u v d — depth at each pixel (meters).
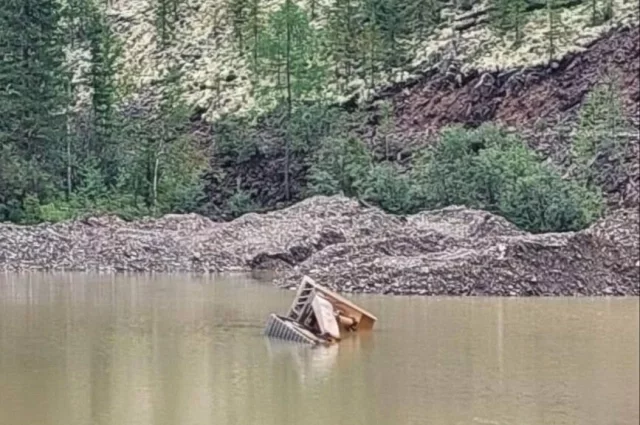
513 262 34.72
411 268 34.81
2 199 53.88
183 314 27.42
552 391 17.75
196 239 45.66
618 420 15.85
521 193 52.44
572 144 63.84
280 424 15.48
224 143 67.25
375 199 57.06
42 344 22.08
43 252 42.94
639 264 35.56
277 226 47.09
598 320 27.00
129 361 20.23
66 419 15.53
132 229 47.66
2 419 15.46
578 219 51.66
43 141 58.75
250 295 32.53
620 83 66.81
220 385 18.11
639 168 61.53
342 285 34.25
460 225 46.59
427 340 23.45
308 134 65.94
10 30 58.09
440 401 17.02
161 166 61.94
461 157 58.16
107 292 32.84
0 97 57.62
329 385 18.25
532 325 25.91
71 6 67.62
